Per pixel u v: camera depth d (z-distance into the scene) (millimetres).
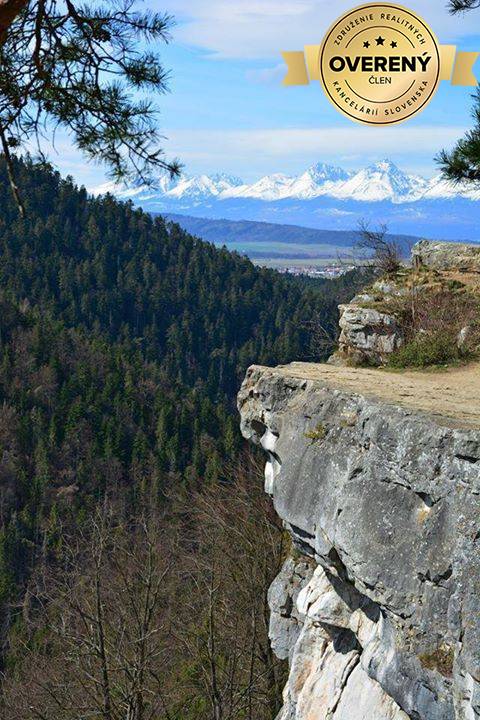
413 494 9797
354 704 11391
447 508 9258
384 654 10094
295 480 11883
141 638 20203
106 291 164500
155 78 9227
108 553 25766
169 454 87562
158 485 78562
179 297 166500
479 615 8500
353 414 11320
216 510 25328
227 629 23328
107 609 23234
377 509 10133
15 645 28781
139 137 9266
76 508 80312
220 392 135375
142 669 20172
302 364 14953
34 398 102812
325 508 11102
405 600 9508
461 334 18562
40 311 152125
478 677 8305
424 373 17531
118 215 184375
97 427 94812
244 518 24531
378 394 11578
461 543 8898
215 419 96562
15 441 90938
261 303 163875
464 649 8570
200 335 157750
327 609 12148
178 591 26453
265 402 13414
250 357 145875
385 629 10195
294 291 169375
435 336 18828
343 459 11070
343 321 20500
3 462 83938
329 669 12422
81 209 183375
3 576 62125
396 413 10359
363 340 19984
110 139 9289
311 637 13031
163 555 26391
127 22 9039
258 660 23438
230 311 161875
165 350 156000
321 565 11672
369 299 21125
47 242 172750
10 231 171625
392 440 10148
